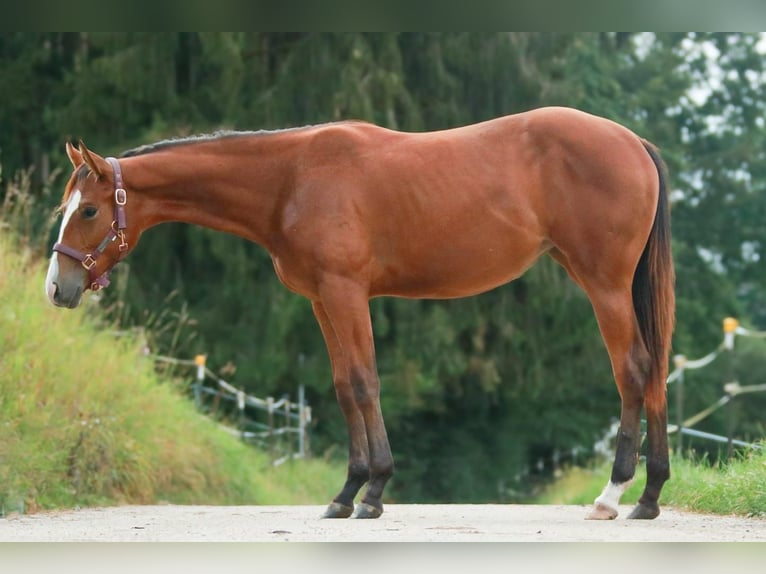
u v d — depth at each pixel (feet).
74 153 29.45
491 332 83.10
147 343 55.31
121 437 41.06
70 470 37.40
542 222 28.58
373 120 76.28
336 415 83.35
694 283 105.50
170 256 81.30
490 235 28.53
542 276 80.02
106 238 28.94
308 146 29.25
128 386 44.70
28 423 36.73
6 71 85.30
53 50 87.35
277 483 54.85
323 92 77.36
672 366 96.58
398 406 83.61
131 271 79.61
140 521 30.22
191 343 77.36
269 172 29.35
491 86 81.25
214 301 80.12
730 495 31.40
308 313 78.28
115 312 75.00
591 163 28.09
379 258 28.86
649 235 28.71
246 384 80.12
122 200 28.91
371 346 28.55
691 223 115.44
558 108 29.17
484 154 28.78
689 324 101.09
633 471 28.53
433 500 86.53
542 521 29.17
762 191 116.67
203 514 33.27
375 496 28.78
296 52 77.87
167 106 79.25
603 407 92.48
